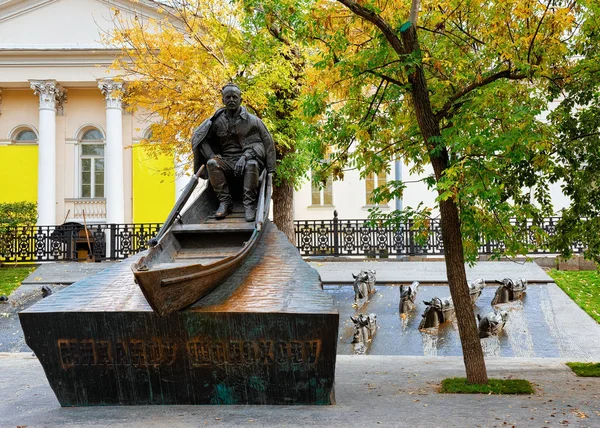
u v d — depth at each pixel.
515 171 8.19
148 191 26.64
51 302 5.86
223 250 7.15
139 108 27.08
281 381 5.68
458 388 6.88
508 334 11.33
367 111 8.27
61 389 5.80
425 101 7.39
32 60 26.05
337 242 19.94
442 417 5.46
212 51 15.04
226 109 8.24
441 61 7.77
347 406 5.84
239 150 8.20
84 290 6.20
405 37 7.21
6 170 26.89
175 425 5.02
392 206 25.17
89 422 5.18
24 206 22.92
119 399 5.79
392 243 19.94
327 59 7.35
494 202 6.86
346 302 13.68
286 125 15.73
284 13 10.38
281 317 5.46
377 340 11.18
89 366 5.71
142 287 4.88
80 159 27.36
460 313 7.31
